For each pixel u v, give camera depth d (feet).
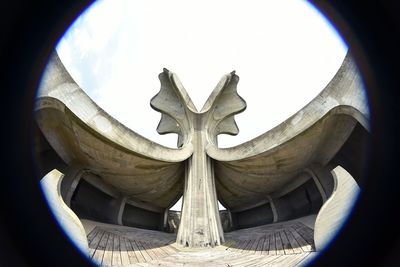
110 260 29.96
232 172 60.85
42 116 33.81
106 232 43.68
